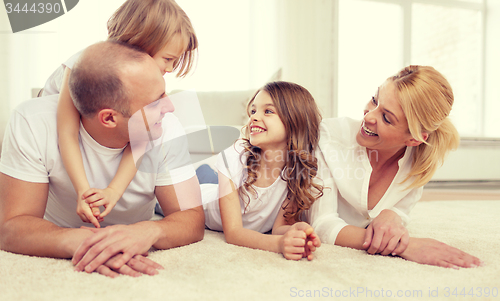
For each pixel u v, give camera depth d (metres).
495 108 3.85
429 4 3.92
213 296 0.52
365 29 3.70
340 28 3.62
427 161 0.93
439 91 0.82
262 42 2.90
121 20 0.88
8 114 2.67
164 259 0.72
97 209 0.72
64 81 0.84
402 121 0.82
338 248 0.85
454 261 0.72
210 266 0.67
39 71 2.73
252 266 0.68
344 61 3.62
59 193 0.86
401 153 0.96
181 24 0.92
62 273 0.62
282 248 0.76
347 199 0.99
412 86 0.80
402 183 0.97
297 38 3.11
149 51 0.87
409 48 3.80
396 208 1.03
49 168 0.79
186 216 0.86
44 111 0.79
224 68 1.88
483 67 4.00
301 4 3.12
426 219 1.36
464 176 3.30
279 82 1.01
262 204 0.99
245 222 1.03
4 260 0.69
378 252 0.81
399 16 3.80
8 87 2.67
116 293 0.53
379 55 3.73
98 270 0.63
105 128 0.75
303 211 1.02
